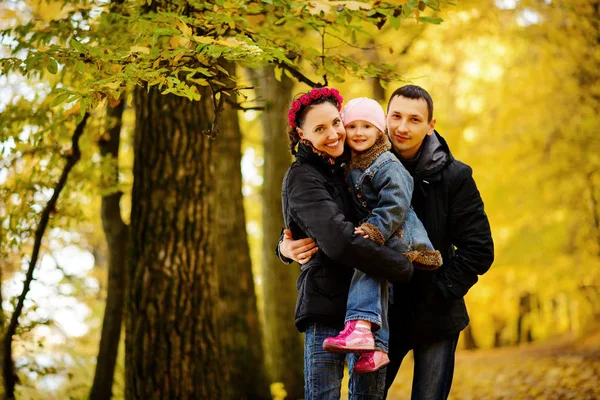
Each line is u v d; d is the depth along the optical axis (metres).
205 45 4.98
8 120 7.83
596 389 10.77
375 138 4.34
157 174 7.59
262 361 11.87
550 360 14.88
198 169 7.69
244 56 5.20
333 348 4.03
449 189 4.63
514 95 17.59
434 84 18.23
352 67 6.41
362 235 4.02
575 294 19.52
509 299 26.08
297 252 4.29
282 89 13.23
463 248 4.66
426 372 4.69
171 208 7.57
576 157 16.55
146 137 7.65
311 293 4.27
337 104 4.34
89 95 5.00
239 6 5.74
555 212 18.56
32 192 8.41
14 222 8.27
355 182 4.32
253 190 20.80
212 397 7.62
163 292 7.52
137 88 7.70
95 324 16.45
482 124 18.52
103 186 9.45
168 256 7.56
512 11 15.28
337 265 4.29
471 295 26.16
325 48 6.52
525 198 18.36
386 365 4.45
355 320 4.08
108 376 10.49
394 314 4.69
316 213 4.11
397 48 15.18
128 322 7.68
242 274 11.92
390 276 4.06
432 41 16.83
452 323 4.65
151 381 7.46
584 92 15.37
